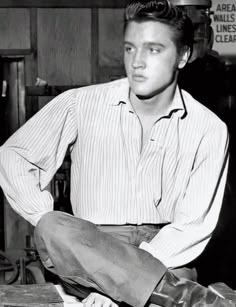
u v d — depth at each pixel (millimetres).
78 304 2434
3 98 5828
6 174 2605
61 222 2416
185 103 2682
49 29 5719
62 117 2666
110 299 2400
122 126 2635
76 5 5672
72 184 2766
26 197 2566
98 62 5746
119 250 2379
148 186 2639
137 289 2344
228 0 5266
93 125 2656
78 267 2375
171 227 2588
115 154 2637
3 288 2604
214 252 4340
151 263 2377
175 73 2594
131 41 2467
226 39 5289
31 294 2523
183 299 2342
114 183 2639
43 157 2648
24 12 5703
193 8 4285
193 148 2637
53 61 5754
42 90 5707
